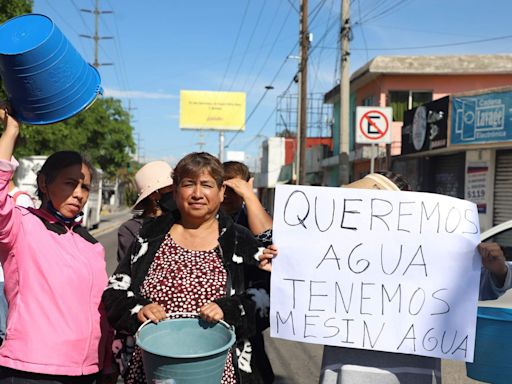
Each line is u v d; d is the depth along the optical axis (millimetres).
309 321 2430
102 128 28578
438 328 2352
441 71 17141
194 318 2156
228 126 49719
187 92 49406
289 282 2445
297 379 4762
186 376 1878
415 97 17875
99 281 2449
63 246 2346
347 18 12938
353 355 2432
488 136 11070
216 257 2332
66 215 2391
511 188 11383
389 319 2387
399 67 17266
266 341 6004
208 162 2322
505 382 2311
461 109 11805
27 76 2012
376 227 2414
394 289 2391
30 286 2250
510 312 2262
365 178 2615
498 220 11727
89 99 2234
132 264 2330
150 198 3447
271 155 39000
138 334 1991
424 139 13391
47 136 16859
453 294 2350
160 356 1871
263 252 2455
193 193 2287
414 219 2391
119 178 52031
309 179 28484
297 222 2453
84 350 2322
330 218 2439
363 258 2416
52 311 2252
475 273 2340
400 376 2373
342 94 13078
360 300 2410
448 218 2375
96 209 25812
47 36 2023
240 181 3000
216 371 1940
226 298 2215
